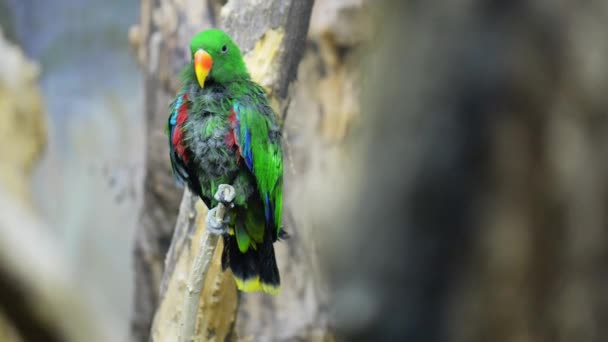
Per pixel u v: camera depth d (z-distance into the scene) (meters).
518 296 2.96
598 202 2.91
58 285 9.38
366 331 3.12
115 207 22.81
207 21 10.72
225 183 6.18
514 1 2.98
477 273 2.98
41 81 23.28
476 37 3.00
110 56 24.00
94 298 10.13
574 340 2.92
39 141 12.75
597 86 2.90
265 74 7.46
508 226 2.95
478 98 2.98
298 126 10.99
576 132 2.93
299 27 7.61
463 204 2.98
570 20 2.94
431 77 3.06
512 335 2.97
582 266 2.93
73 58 23.86
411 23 3.17
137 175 13.07
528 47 2.96
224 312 7.41
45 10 23.81
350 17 11.54
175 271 7.55
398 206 3.07
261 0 7.55
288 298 10.49
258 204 6.17
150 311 11.74
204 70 6.05
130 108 23.12
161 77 11.02
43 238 9.70
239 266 6.29
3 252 9.13
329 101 11.39
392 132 3.13
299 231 10.42
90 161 22.66
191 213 7.45
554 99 2.94
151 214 11.49
